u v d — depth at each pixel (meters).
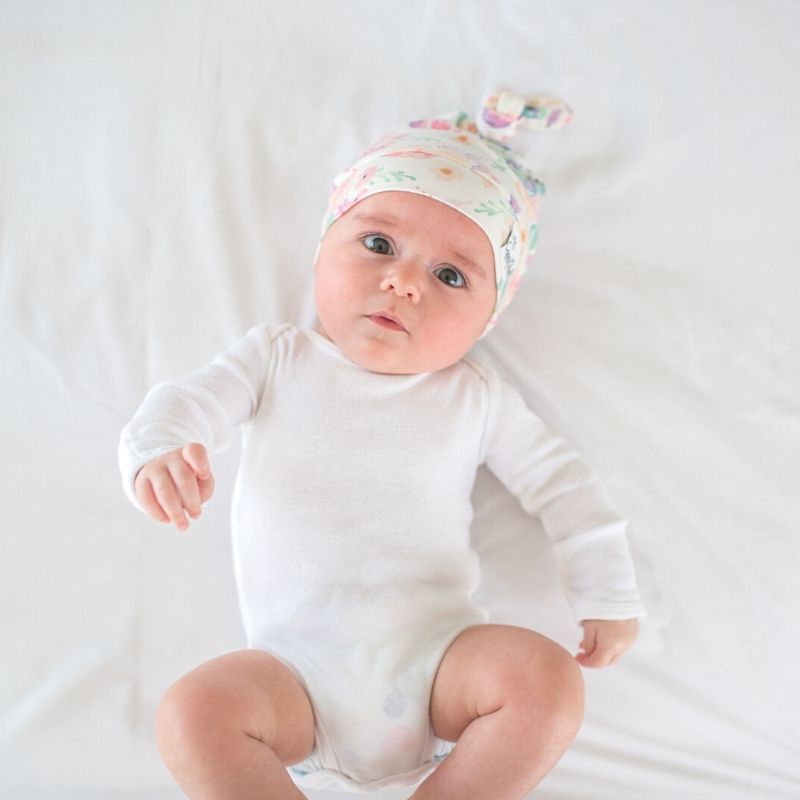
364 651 1.19
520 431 1.37
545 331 1.47
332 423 1.27
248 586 1.25
